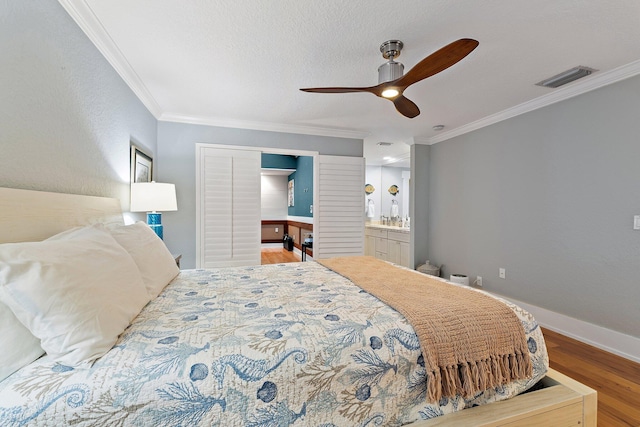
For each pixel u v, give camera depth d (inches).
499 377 45.1
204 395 31.8
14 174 47.3
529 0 61.2
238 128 147.9
